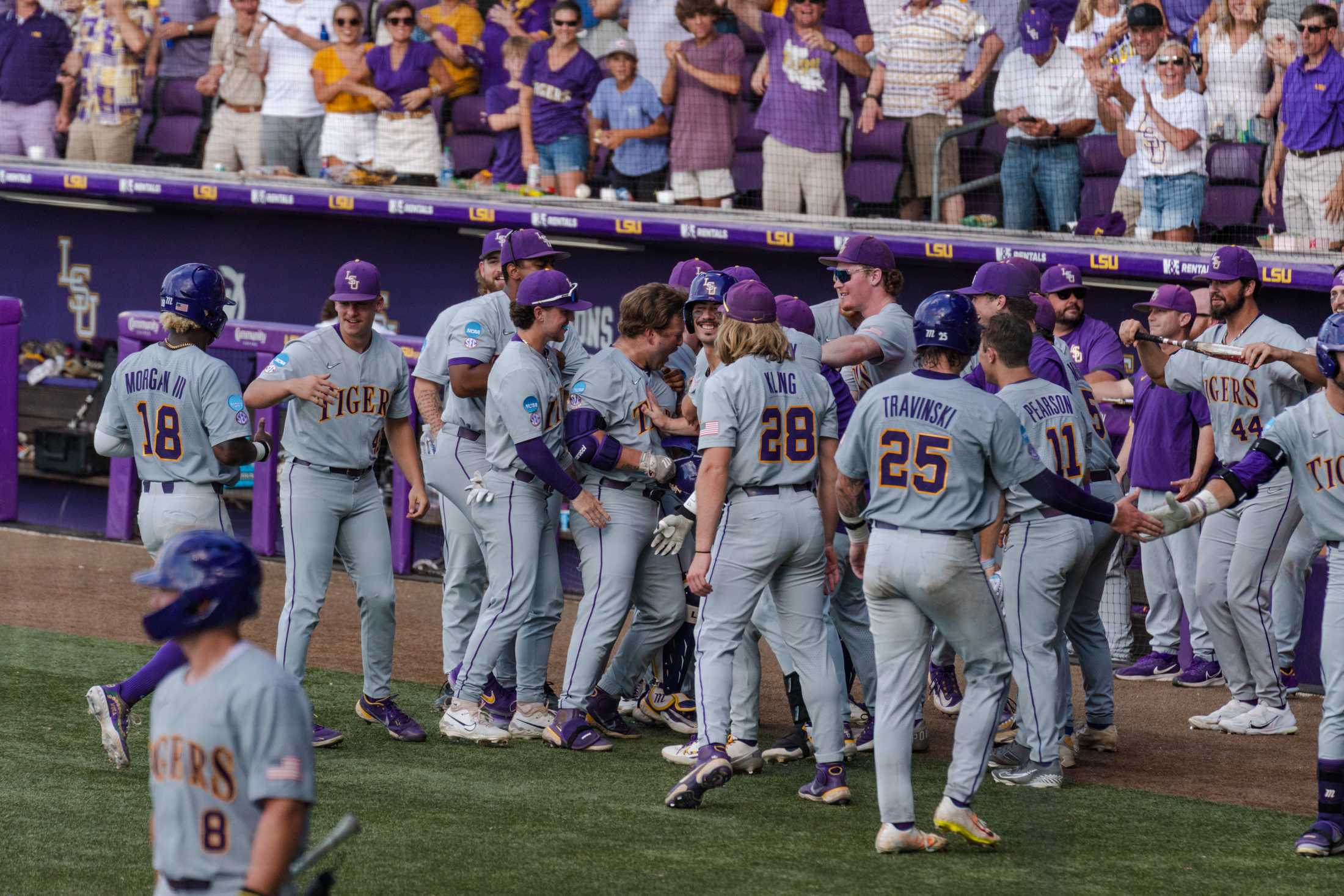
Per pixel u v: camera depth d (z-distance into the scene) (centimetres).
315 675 2614
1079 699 2656
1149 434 2734
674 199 3875
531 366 2100
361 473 2170
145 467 2073
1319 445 1778
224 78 4238
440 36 4125
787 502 1866
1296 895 1602
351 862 1623
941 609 1692
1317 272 3253
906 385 1719
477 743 2189
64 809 1792
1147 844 1789
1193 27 3538
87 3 4444
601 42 3988
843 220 3647
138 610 3050
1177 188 3450
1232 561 2377
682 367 2423
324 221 4241
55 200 4434
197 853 961
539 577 2252
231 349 3653
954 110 3691
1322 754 1773
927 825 1845
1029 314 2127
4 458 3947
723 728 1875
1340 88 3312
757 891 1562
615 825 1795
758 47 4012
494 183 4081
